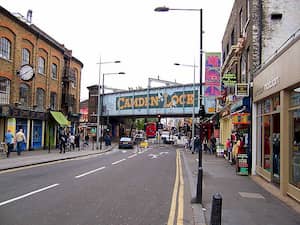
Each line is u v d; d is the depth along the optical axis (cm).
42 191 1145
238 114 1836
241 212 900
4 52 2789
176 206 980
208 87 1551
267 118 1547
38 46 3347
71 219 797
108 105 6034
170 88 5053
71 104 4275
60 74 3941
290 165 1155
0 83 2753
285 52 1164
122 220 805
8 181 1362
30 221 768
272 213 899
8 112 2775
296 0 1788
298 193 1044
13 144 2741
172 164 2370
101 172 1744
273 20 1789
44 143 3569
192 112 4756
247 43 1942
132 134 8094
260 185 1384
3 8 2694
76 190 1184
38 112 3341
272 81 1348
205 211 918
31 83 3219
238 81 2242
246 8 2023
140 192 1188
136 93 5528
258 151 1709
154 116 5831
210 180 1511
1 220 770
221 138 3328
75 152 3419
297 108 1102
